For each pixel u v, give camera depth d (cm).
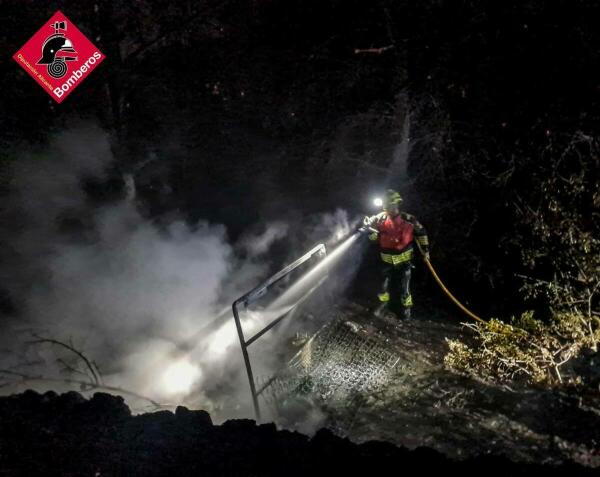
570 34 657
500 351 491
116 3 654
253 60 927
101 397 284
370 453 258
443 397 457
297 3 892
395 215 580
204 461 244
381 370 512
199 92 909
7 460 232
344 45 881
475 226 712
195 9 741
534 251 596
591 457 368
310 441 269
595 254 539
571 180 568
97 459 238
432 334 577
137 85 781
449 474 245
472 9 718
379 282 682
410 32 766
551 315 576
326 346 562
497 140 718
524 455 377
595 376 451
